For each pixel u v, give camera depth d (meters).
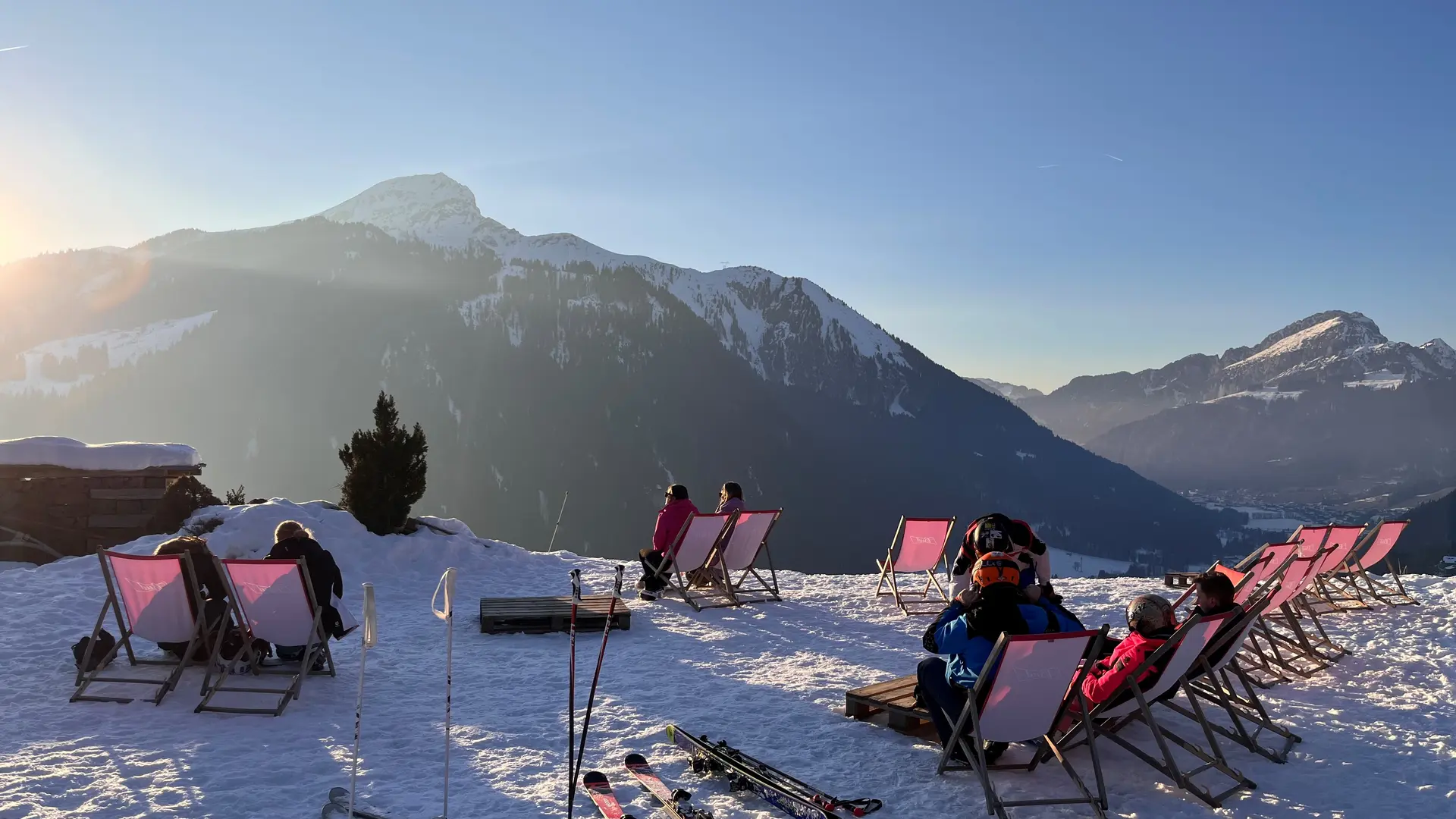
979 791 4.34
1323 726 5.27
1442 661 6.68
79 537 11.28
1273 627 7.95
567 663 6.88
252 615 5.81
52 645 7.02
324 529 11.02
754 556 9.57
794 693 6.02
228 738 5.03
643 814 3.99
